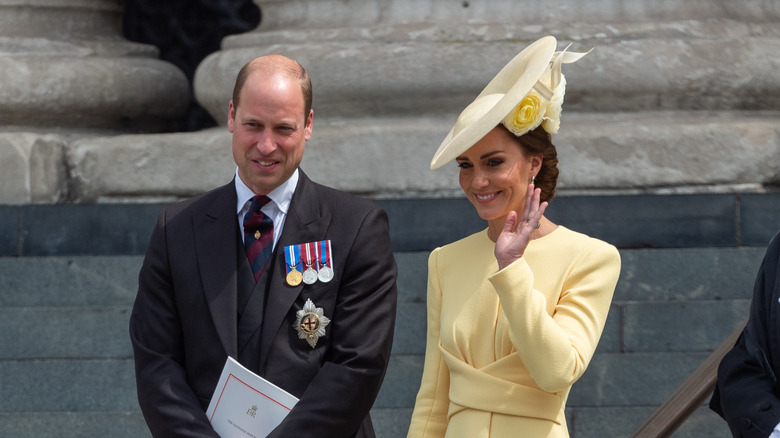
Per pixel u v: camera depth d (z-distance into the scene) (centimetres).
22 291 1884
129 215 1912
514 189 1106
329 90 2002
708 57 1973
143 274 1204
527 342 1031
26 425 1867
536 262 1116
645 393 1806
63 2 2298
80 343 1872
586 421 1806
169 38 2738
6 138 1994
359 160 1919
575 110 1998
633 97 1986
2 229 1920
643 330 1809
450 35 1992
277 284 1157
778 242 1065
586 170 1881
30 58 2159
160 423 1127
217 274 1164
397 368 1820
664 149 1886
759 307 1059
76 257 1889
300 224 1180
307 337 1141
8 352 1875
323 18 2145
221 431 1116
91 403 1864
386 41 2023
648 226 1825
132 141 2028
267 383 1100
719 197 1825
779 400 1006
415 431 1171
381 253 1188
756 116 2002
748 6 2117
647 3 2067
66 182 2041
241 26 2758
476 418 1098
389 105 2006
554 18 2027
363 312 1155
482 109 1116
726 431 1814
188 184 1997
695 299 1812
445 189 1911
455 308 1150
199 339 1156
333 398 1108
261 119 1134
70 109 2186
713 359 1273
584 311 1080
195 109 2647
